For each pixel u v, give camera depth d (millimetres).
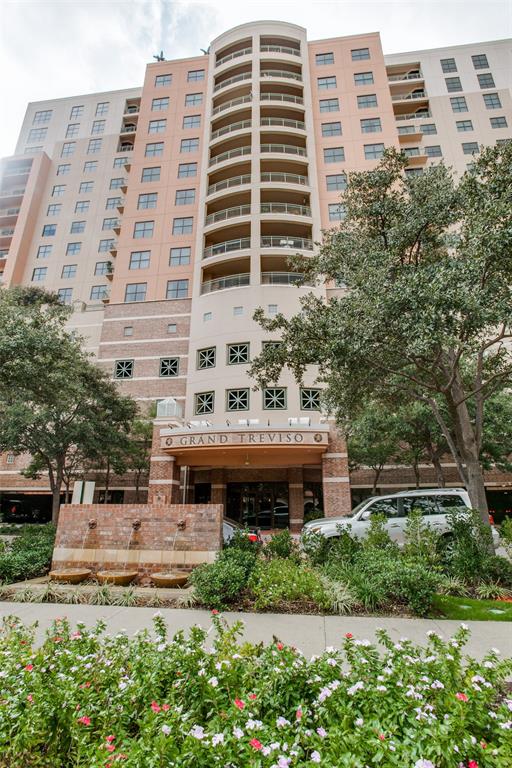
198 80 37094
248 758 2275
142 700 3023
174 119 36000
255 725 2455
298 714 2701
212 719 2785
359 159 31547
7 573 8984
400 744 2309
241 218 27234
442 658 3395
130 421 24328
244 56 33188
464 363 16438
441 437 18438
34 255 39500
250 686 3180
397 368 11656
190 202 32938
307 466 22875
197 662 3365
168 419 21156
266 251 25969
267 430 18766
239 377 23469
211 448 18984
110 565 9258
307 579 7402
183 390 27531
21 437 19109
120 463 23531
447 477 26047
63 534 9648
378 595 6906
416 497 11570
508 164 9305
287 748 2354
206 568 7727
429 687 2912
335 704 2762
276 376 12742
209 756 2258
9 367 12547
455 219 11195
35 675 3146
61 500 28719
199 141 34844
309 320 11852
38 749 2789
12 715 2713
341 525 11094
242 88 32406
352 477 26625
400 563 7426
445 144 37062
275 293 24750
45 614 6723
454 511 9531
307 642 5379
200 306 26156
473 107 38344
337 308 10719
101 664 3480
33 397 15617
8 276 37594
